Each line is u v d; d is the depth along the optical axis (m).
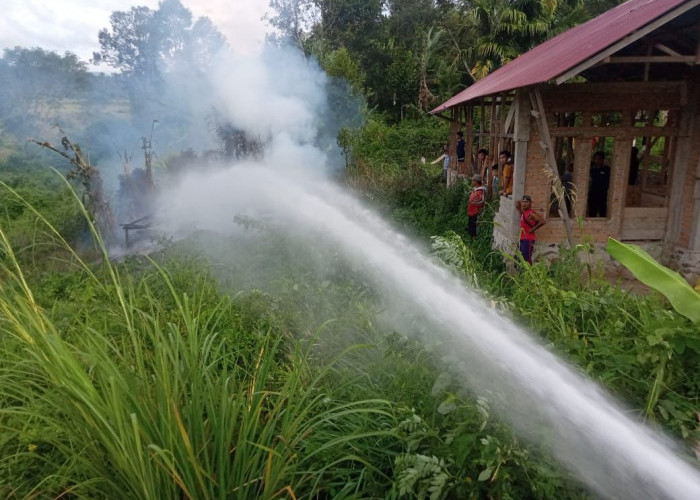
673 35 7.84
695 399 3.16
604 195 9.85
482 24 27.30
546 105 8.66
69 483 2.72
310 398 3.37
